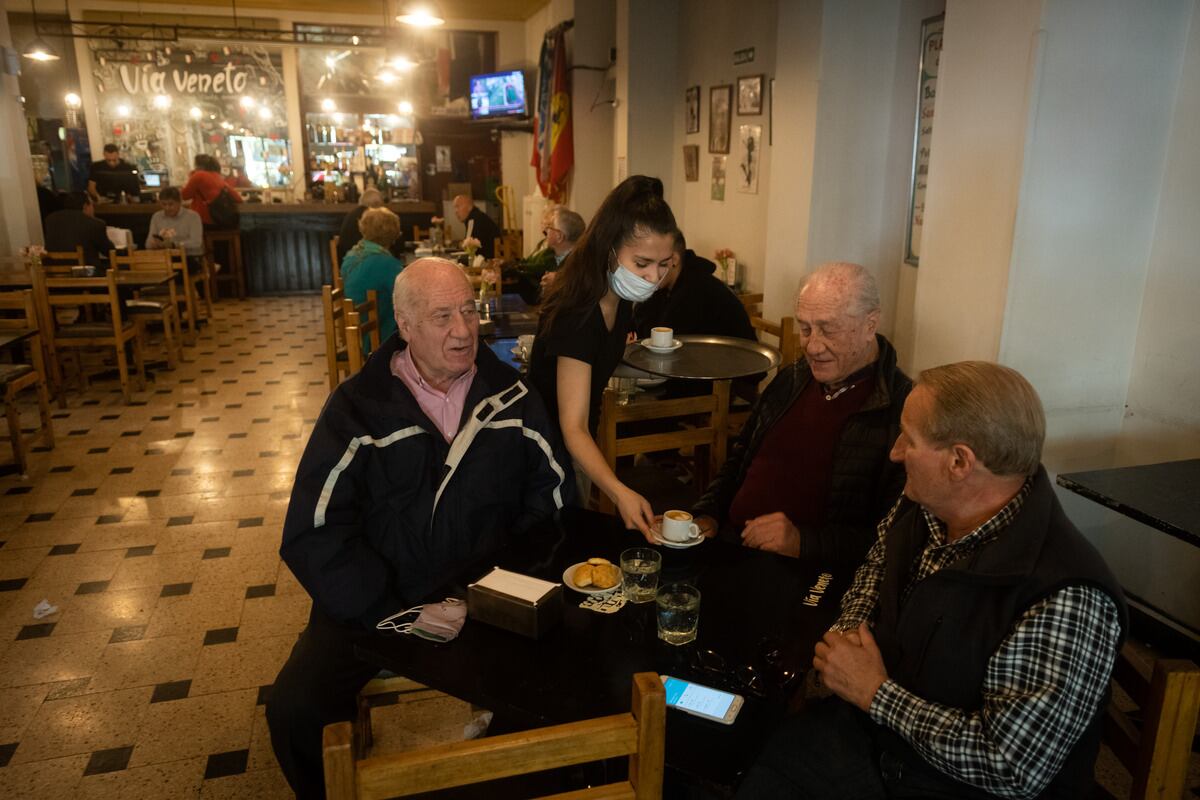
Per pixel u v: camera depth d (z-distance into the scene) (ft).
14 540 11.23
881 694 3.98
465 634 4.74
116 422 16.39
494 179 37.09
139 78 34.09
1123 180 8.59
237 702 7.85
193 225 25.49
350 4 33.53
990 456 3.84
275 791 6.73
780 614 5.00
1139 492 6.47
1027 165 8.36
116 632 9.02
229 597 9.78
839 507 6.25
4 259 21.98
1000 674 3.71
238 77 34.83
